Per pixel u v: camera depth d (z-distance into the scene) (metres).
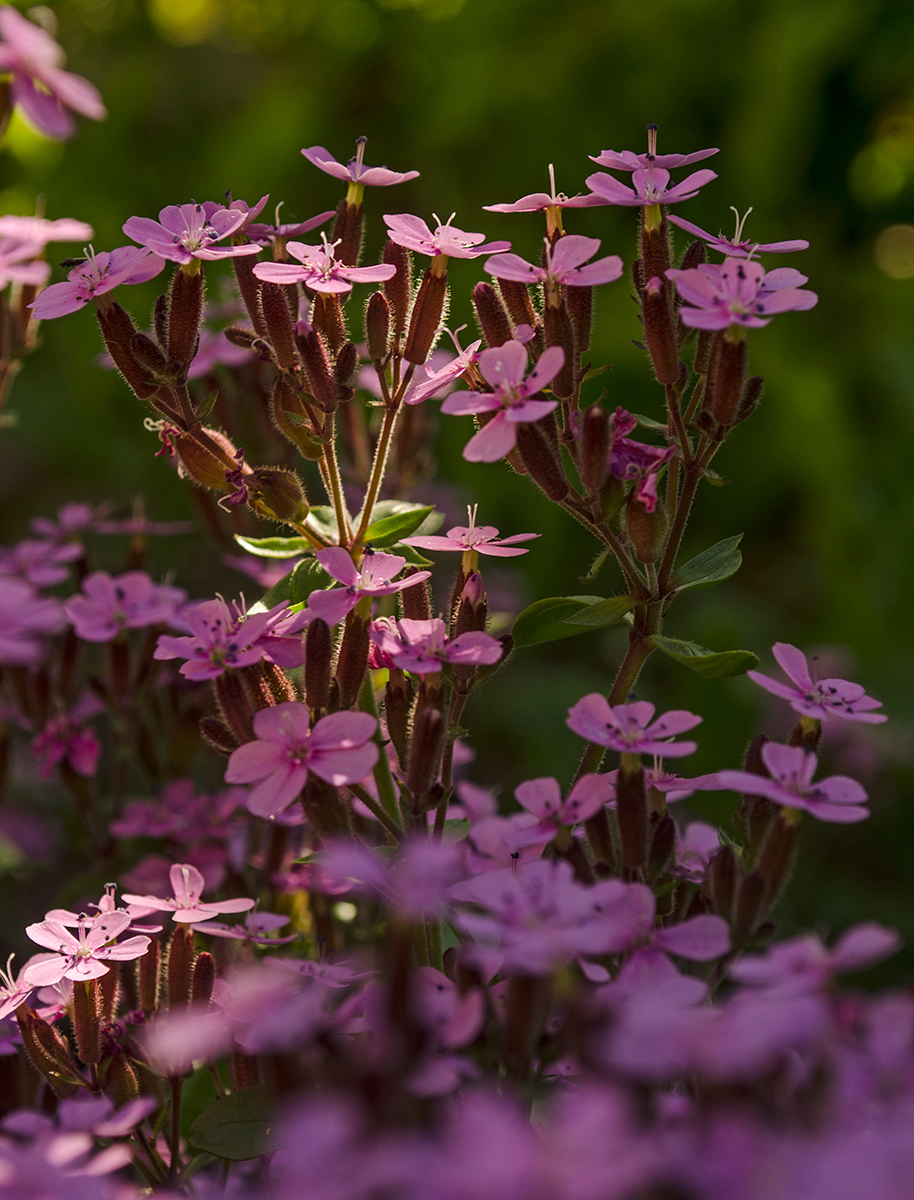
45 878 0.43
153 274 0.34
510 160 0.80
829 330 0.82
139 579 0.38
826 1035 0.31
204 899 0.38
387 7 0.83
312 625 0.34
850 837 0.55
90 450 0.76
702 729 0.56
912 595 0.69
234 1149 0.33
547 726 0.61
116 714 0.40
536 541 0.76
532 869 0.32
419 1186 0.29
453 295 0.76
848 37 0.75
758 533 0.82
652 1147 0.30
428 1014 0.31
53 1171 0.30
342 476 0.42
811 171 0.81
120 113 0.79
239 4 0.86
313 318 0.35
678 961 0.35
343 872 0.30
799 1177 0.29
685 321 0.34
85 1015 0.34
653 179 0.35
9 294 0.41
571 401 0.36
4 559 0.41
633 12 0.80
